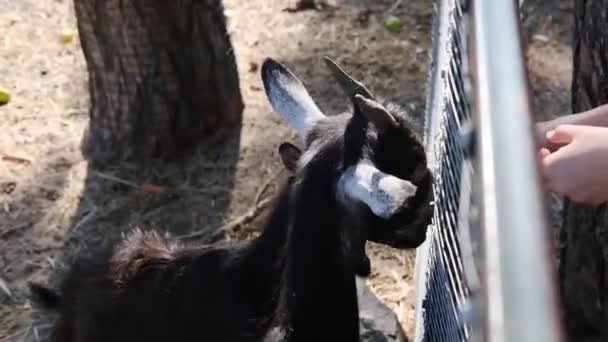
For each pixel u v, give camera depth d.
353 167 3.65
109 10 5.95
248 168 6.43
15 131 6.84
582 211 4.25
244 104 6.89
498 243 1.47
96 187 6.32
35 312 5.53
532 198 1.53
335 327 3.98
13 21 7.91
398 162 3.70
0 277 5.76
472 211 2.26
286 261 3.93
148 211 6.14
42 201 6.26
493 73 1.88
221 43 6.43
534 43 7.40
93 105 6.49
